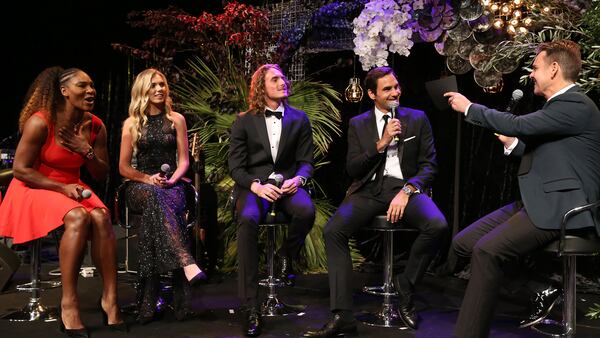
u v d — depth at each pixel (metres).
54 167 3.38
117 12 5.98
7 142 5.10
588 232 2.69
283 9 5.19
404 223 3.45
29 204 3.25
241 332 3.28
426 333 3.28
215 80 4.82
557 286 3.44
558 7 3.65
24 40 6.30
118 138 6.15
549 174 2.73
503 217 3.08
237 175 3.57
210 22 4.63
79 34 6.16
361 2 4.82
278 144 3.69
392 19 3.85
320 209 4.88
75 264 3.16
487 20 3.97
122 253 4.98
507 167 4.72
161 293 4.01
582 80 3.45
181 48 5.21
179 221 3.52
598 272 4.37
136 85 3.65
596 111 2.73
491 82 4.07
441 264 4.92
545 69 2.82
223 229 4.76
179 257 3.36
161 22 4.74
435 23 4.13
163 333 3.25
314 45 5.09
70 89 3.35
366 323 3.46
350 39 4.96
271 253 3.70
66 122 3.39
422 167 3.53
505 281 3.43
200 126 4.76
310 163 3.74
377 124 3.58
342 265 3.29
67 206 3.18
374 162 3.45
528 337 3.24
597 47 3.28
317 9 5.01
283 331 3.30
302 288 4.31
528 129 2.71
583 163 2.71
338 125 5.17
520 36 3.73
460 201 4.91
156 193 3.46
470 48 4.10
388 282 3.55
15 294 4.04
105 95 6.19
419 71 5.01
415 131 3.55
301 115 3.78
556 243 2.74
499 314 3.69
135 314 3.57
